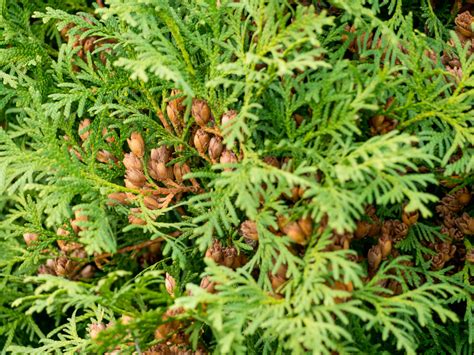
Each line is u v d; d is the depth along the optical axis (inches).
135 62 14.7
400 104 15.5
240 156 15.5
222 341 13.9
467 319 16.2
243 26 15.5
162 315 14.7
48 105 15.8
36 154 15.4
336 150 14.7
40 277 14.5
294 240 14.6
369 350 14.9
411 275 16.1
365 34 15.6
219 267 14.5
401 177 14.4
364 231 15.3
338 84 15.0
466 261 16.1
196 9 15.7
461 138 15.0
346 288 14.4
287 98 15.1
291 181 14.1
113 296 14.6
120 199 16.1
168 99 15.7
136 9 15.1
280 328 14.0
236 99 15.3
